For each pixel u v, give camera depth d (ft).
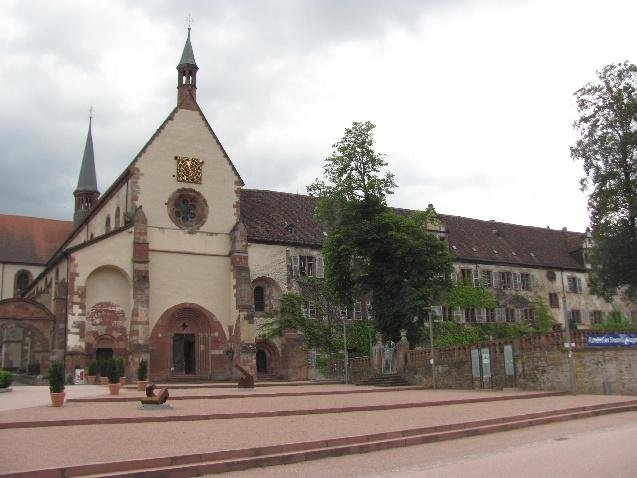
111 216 171.32
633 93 171.22
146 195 156.56
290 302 173.27
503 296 219.00
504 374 120.37
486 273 218.79
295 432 57.77
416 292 148.97
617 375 110.32
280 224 186.09
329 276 159.53
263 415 72.18
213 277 161.07
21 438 53.88
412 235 157.28
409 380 141.90
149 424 64.34
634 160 168.66
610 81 174.19
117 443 51.06
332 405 83.05
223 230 164.35
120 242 150.00
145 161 158.10
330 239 158.10
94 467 41.86
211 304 159.53
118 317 148.36
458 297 207.21
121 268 149.18
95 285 147.33
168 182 159.74
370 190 159.33
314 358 169.27
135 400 88.74
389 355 146.82
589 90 176.96
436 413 75.15
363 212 159.43
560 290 233.35
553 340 113.29
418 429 59.57
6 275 238.68
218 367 156.76
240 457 47.37
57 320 144.66
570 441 55.98
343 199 160.56
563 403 87.81
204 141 166.09
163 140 161.27
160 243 156.04
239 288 158.92
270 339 169.68
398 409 81.92
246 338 156.04
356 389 123.54
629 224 169.78
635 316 249.96
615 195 169.99
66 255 148.36
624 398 96.89
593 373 110.93
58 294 147.54
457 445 56.08
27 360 184.34
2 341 186.70
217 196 165.27
